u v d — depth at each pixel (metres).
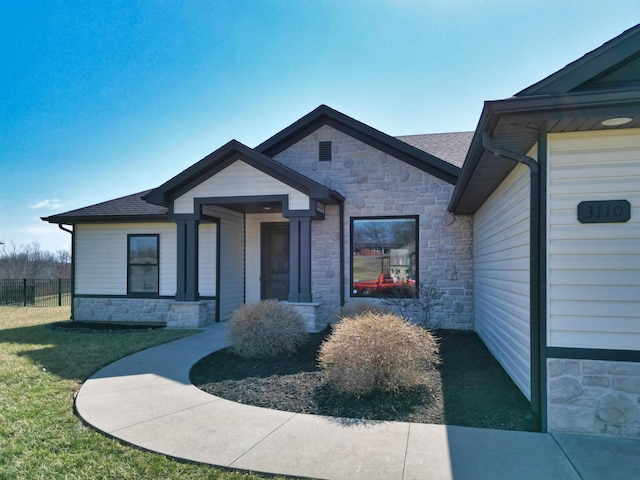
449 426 4.00
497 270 6.36
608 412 3.75
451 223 9.47
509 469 3.16
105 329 10.26
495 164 5.04
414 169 9.69
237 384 5.41
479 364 6.21
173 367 6.30
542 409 3.88
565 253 3.86
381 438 3.73
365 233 9.89
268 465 3.24
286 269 11.60
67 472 3.13
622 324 3.76
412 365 4.91
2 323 11.53
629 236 3.76
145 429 3.96
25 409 4.48
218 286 10.62
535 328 4.01
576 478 3.02
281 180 9.16
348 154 10.02
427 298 9.08
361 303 8.74
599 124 3.63
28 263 32.34
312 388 5.16
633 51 3.53
